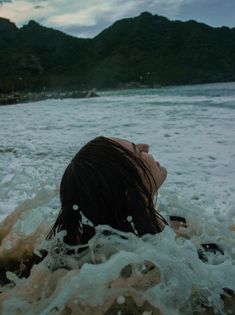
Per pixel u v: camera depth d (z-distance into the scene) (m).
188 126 12.16
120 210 1.21
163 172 1.38
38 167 6.84
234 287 1.09
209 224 1.58
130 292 1.05
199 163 6.95
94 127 13.55
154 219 1.28
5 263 1.56
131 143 1.34
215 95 32.25
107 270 1.00
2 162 7.68
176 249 1.09
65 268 1.20
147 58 117.19
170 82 105.81
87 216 1.21
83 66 120.69
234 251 1.41
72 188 1.22
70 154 8.38
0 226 1.70
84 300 1.02
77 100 40.53
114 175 1.21
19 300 1.13
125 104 27.00
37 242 1.55
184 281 1.06
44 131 13.23
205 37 115.75
